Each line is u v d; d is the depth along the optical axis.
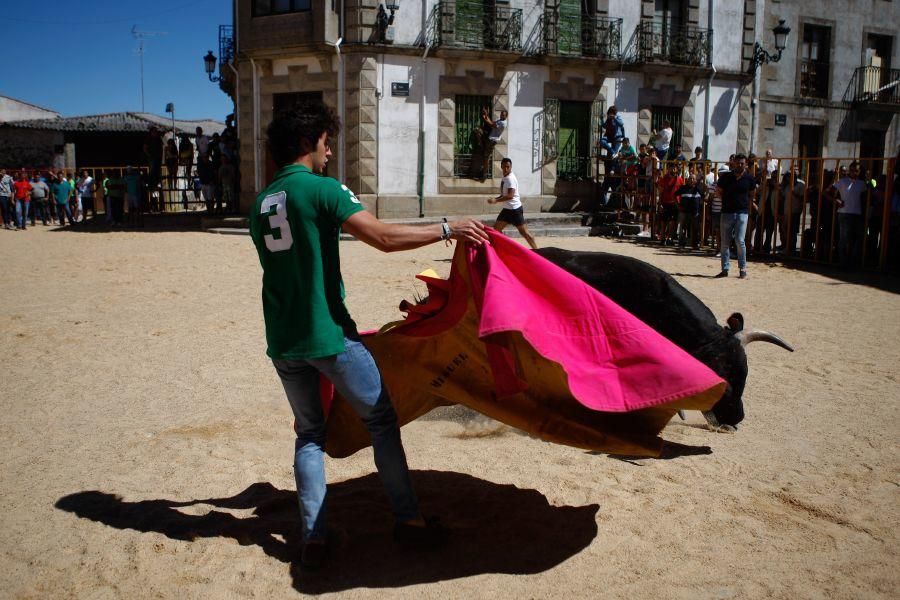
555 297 3.30
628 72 22.69
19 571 3.16
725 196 12.15
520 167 21.70
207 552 3.33
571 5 21.80
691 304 4.40
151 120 36.66
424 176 20.55
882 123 27.05
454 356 3.63
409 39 19.94
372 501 3.90
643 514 3.77
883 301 10.18
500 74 20.98
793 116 25.44
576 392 3.09
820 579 3.17
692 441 4.84
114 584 3.07
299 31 19.30
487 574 3.18
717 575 3.20
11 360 6.61
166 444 4.64
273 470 4.28
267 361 6.64
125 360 6.65
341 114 19.86
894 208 13.23
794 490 4.07
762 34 24.44
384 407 3.26
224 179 22.44
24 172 25.25
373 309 9.01
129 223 23.55
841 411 5.43
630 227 19.53
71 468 4.27
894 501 3.95
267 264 3.10
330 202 3.02
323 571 3.19
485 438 4.88
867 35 26.30
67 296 10.02
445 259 14.15
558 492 4.02
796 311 9.36
